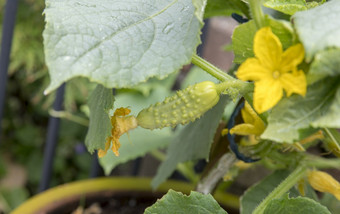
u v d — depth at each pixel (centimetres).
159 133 95
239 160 64
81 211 82
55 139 99
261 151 58
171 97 48
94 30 45
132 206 88
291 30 42
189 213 50
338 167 56
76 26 44
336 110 42
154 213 50
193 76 101
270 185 65
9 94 196
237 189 103
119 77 43
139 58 44
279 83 41
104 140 48
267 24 44
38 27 168
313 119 42
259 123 54
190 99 48
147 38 46
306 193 63
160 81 108
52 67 41
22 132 196
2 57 90
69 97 157
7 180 187
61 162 181
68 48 43
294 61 41
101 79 42
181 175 116
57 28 43
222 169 65
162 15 48
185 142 73
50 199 82
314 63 41
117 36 45
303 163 56
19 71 186
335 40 39
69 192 85
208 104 48
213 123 62
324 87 43
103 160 87
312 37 40
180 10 48
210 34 133
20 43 167
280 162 58
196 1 42
